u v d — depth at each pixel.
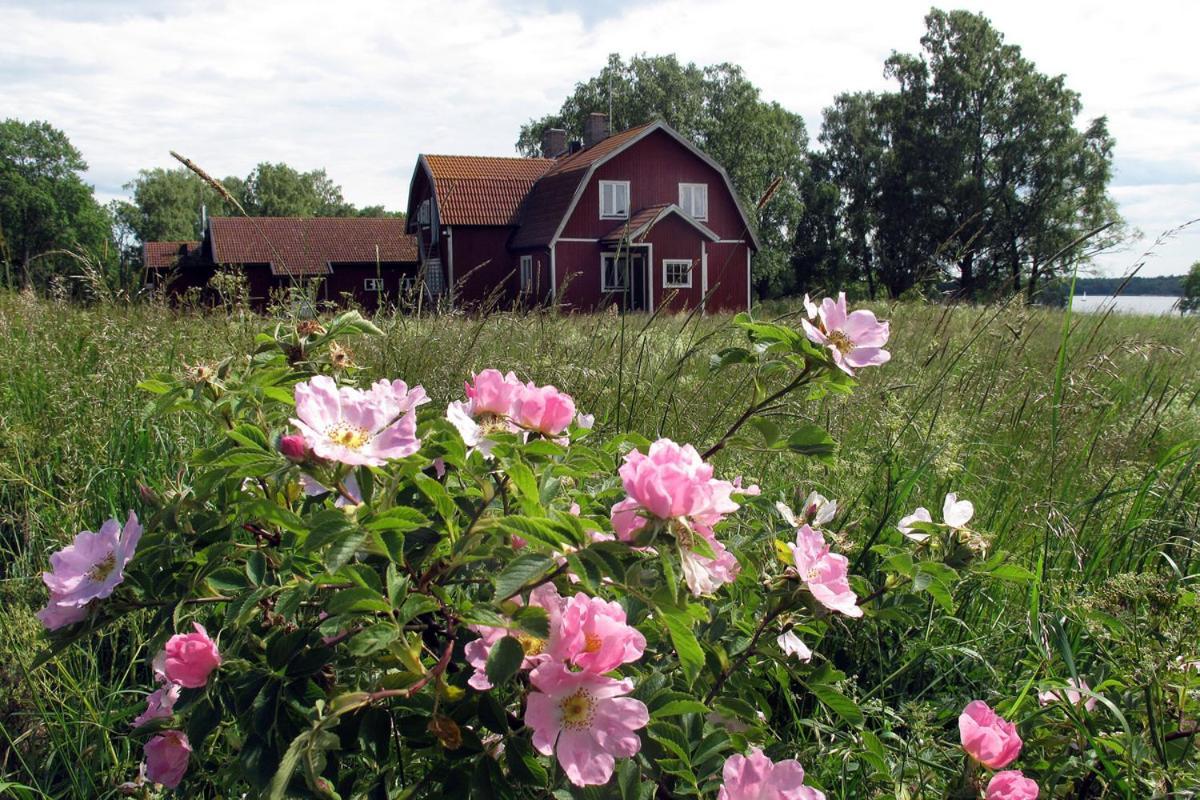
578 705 1.29
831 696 1.87
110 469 3.30
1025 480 3.60
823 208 54.91
